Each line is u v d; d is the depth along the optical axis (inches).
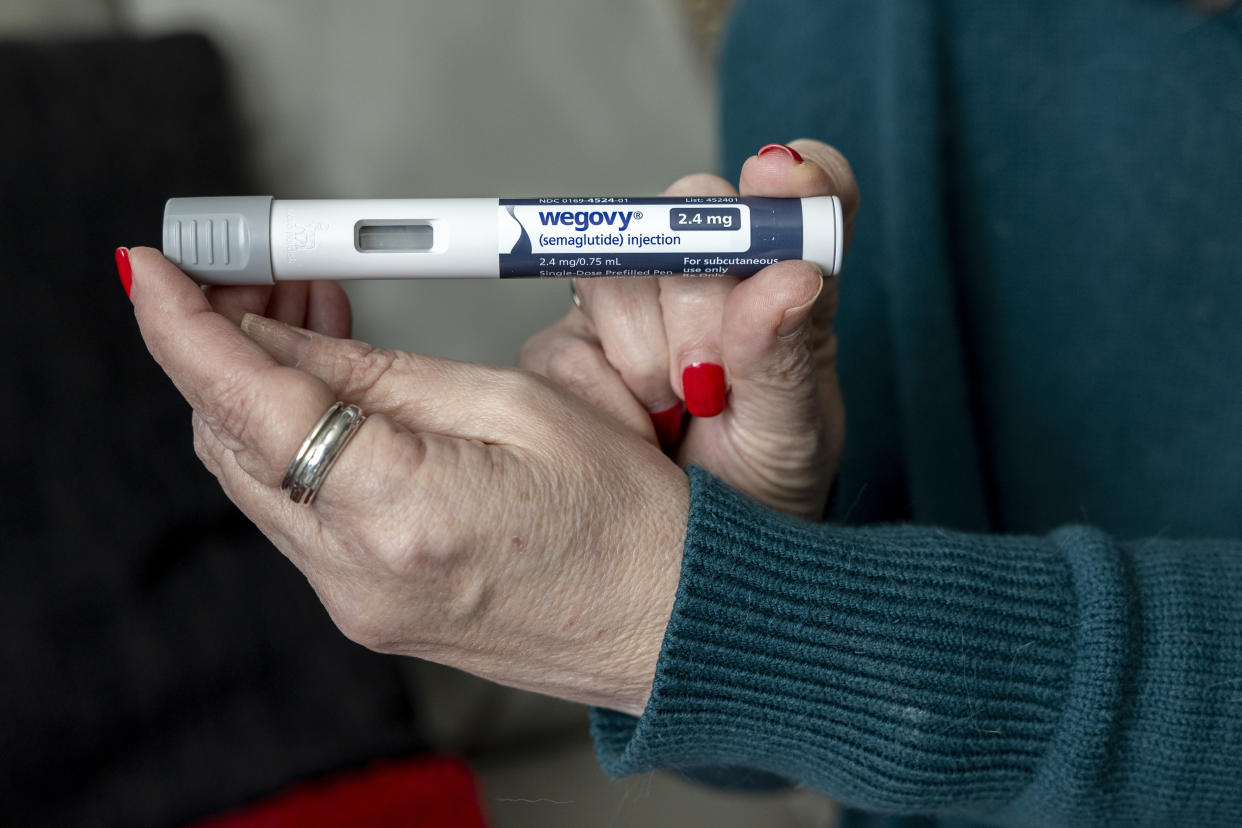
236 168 35.4
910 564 17.8
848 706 17.4
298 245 18.2
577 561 16.6
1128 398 26.8
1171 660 17.5
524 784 38.3
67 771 30.4
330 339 17.6
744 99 33.0
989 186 27.9
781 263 17.7
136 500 32.5
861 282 30.4
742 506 17.7
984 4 27.2
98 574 31.6
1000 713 17.5
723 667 17.0
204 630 32.9
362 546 15.8
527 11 41.3
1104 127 26.4
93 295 32.5
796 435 20.8
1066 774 17.6
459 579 16.2
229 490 17.6
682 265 18.8
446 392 17.4
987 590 17.7
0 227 31.2
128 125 33.2
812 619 17.1
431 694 39.7
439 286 39.4
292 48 37.6
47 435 31.5
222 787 31.8
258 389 15.2
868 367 30.8
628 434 18.9
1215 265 25.3
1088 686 17.3
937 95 27.1
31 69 32.3
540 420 17.3
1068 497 28.1
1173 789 17.9
